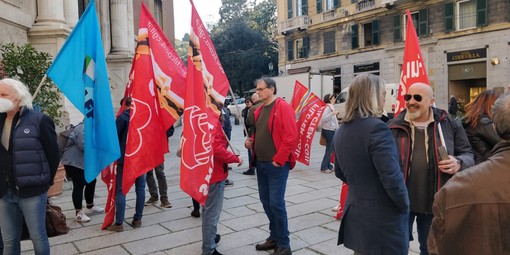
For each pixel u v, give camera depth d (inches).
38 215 126.6
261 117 159.9
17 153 122.2
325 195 257.9
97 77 160.4
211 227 153.3
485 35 867.4
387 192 96.8
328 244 172.4
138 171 163.9
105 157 159.8
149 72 169.5
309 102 263.3
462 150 121.1
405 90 159.0
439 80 954.1
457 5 912.9
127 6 622.2
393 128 124.3
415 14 1002.7
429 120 122.5
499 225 55.2
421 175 119.0
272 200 154.7
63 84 153.2
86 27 158.4
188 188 136.4
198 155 139.6
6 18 316.5
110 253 166.2
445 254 59.7
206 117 143.7
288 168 157.5
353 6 1130.0
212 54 158.2
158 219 211.9
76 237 185.0
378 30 1075.3
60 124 328.8
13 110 124.3
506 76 842.2
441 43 943.7
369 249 100.0
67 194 266.7
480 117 136.0
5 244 127.5
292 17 1321.4
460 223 57.7
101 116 159.8
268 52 1871.3
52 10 358.6
